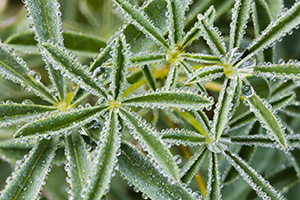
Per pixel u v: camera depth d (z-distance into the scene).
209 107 0.36
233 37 0.37
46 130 0.34
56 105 0.37
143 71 0.39
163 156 0.35
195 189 0.44
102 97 0.36
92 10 0.49
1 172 0.46
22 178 0.35
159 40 0.37
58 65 0.35
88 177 0.35
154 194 0.36
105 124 0.35
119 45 0.35
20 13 0.48
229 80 0.37
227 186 0.45
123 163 0.36
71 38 0.41
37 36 0.37
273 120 0.36
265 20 0.40
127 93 0.40
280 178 0.42
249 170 0.37
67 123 0.35
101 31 0.49
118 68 0.35
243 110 0.44
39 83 0.37
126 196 0.46
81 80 0.36
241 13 0.37
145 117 0.44
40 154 0.36
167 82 0.37
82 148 0.36
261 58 0.41
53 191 0.45
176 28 0.37
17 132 0.34
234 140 0.38
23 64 0.37
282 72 0.37
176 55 0.38
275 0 0.42
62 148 0.39
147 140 0.35
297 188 0.45
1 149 0.39
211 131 0.36
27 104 0.36
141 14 0.37
